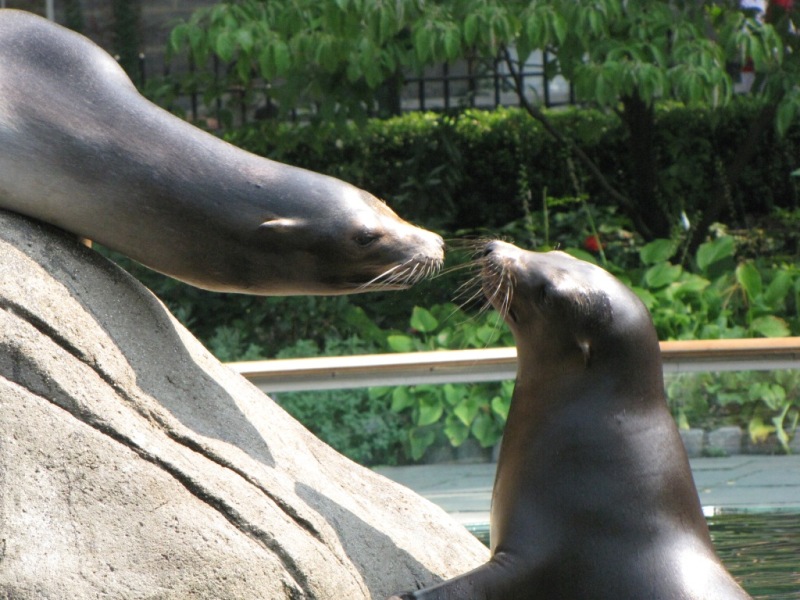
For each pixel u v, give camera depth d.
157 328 15.05
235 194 14.57
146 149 14.43
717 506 25.64
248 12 41.25
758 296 39.66
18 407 12.71
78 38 14.84
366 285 15.16
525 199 52.81
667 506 15.70
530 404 16.66
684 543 15.56
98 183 14.29
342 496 15.95
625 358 16.16
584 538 15.51
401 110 61.88
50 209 14.37
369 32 39.22
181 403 14.49
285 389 25.91
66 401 12.98
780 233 53.41
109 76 14.69
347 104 44.44
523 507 15.91
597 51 39.72
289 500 14.23
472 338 36.31
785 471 26.08
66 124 14.23
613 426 15.95
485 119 57.78
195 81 47.62
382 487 18.41
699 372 26.30
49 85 14.35
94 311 14.09
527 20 38.19
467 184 57.06
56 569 12.25
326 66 40.62
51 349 13.18
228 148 14.87
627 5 40.78
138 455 13.09
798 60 44.00
